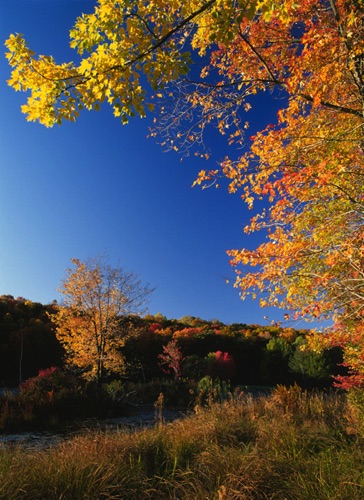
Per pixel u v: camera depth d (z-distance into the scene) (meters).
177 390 17.23
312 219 6.12
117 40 3.21
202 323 56.09
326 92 5.09
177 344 36.69
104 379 21.92
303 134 5.50
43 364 36.78
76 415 12.20
